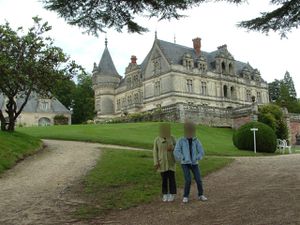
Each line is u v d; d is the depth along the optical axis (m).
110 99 77.44
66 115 69.69
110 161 16.55
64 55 23.41
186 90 62.72
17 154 17.95
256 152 25.81
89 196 11.09
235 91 69.75
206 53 70.44
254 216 7.76
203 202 9.66
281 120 39.91
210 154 22.38
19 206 10.17
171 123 37.78
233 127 42.97
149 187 11.88
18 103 66.12
